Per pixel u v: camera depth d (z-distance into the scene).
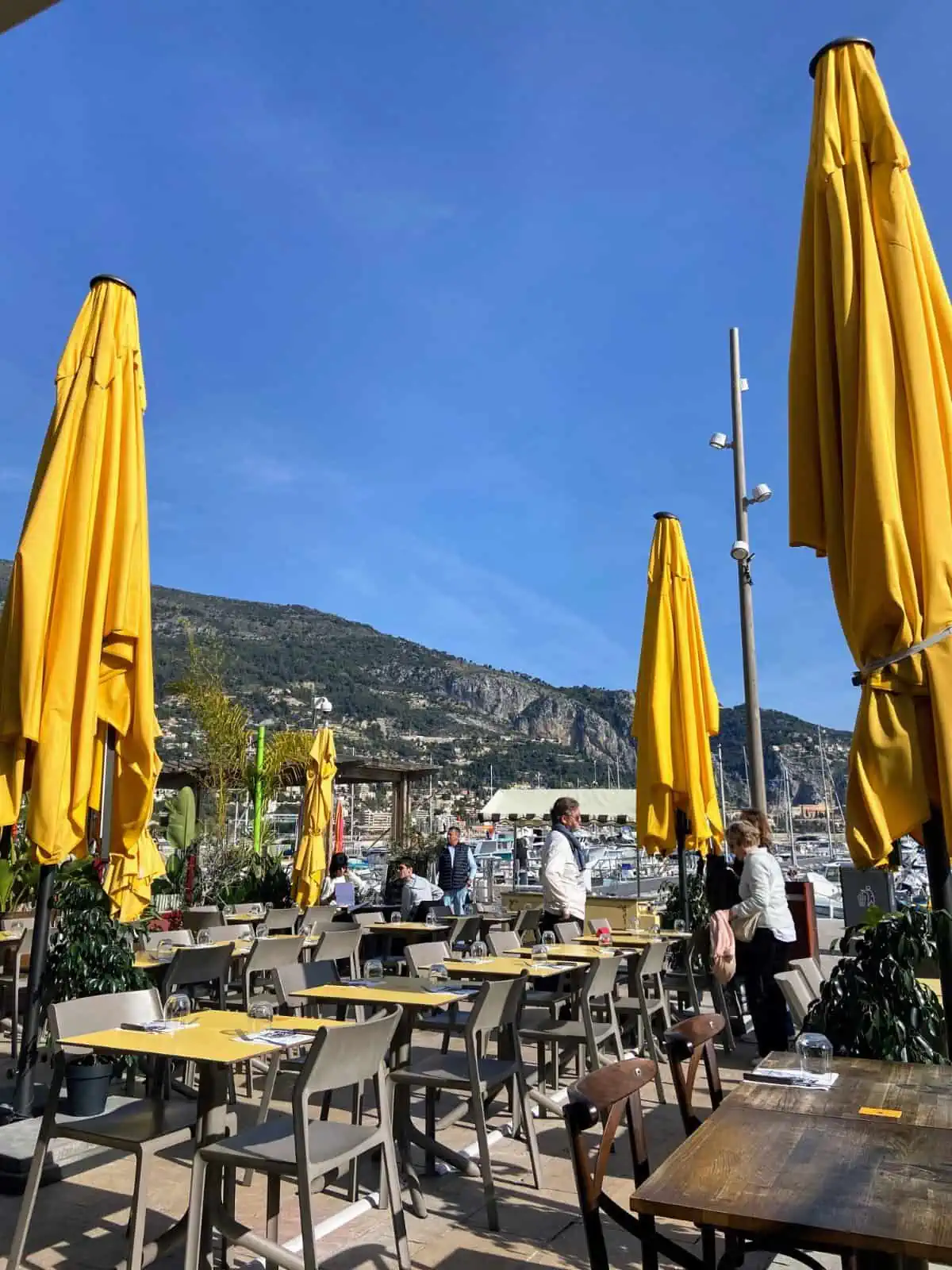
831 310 3.74
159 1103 4.07
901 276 3.62
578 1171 2.32
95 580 5.19
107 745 6.07
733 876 8.34
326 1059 3.40
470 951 8.15
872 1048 3.75
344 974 9.51
